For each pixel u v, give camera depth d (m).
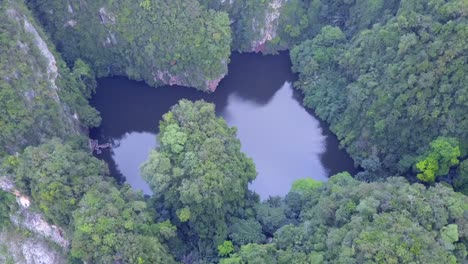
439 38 77.81
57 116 84.12
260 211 75.31
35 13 101.19
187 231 73.88
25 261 72.50
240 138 97.75
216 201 69.94
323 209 65.69
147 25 100.38
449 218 60.53
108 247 63.53
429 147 78.50
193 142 75.00
